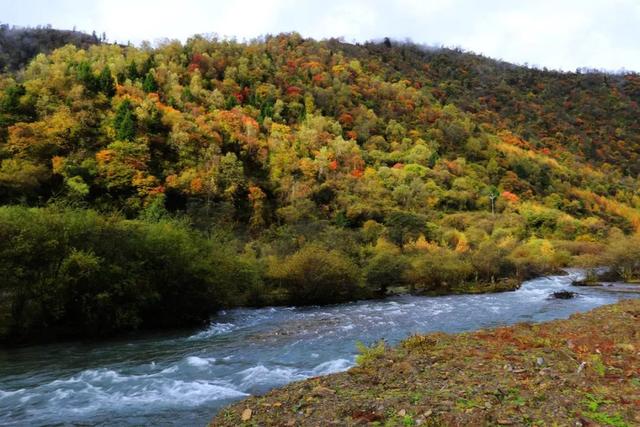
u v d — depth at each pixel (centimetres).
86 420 1092
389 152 11581
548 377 952
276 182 8344
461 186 10044
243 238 5956
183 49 13312
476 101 19212
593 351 1182
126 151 6700
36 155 6225
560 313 2670
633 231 9812
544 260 5762
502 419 730
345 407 846
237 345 2008
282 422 805
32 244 2148
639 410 755
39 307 2141
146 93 9462
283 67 14288
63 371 1595
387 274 4103
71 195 5728
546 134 18038
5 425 1073
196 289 2673
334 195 8331
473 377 977
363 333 2180
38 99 7350
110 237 2452
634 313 1875
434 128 13312
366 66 17950
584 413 744
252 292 3419
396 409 814
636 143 18938
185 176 6962
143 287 2445
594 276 4812
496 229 7762
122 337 2270
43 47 15912
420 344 1375
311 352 1798
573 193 11731
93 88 8506
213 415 1103
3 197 5422
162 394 1288
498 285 4194
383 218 7725
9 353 1922
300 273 3481
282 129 10169
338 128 11381
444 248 5903
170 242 2638
